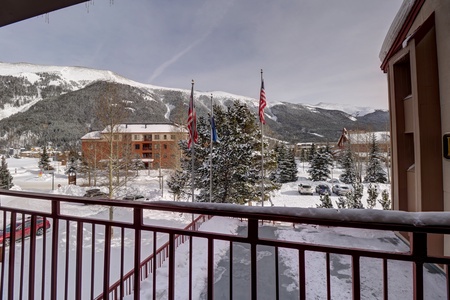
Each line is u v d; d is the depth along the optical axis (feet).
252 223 4.30
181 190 49.83
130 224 5.32
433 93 16.16
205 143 47.01
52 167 116.26
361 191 42.78
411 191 20.13
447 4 15.11
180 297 14.67
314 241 23.17
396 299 12.94
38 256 23.71
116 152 44.42
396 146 21.47
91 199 5.43
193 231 4.82
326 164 88.12
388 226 3.40
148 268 18.62
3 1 6.31
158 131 116.88
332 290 14.61
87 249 27.43
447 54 15.12
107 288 5.37
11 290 6.37
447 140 15.12
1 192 6.47
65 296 5.79
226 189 42.98
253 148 47.32
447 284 3.35
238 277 16.85
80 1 6.45
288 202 60.95
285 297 14.42
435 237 16.03
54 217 6.00
